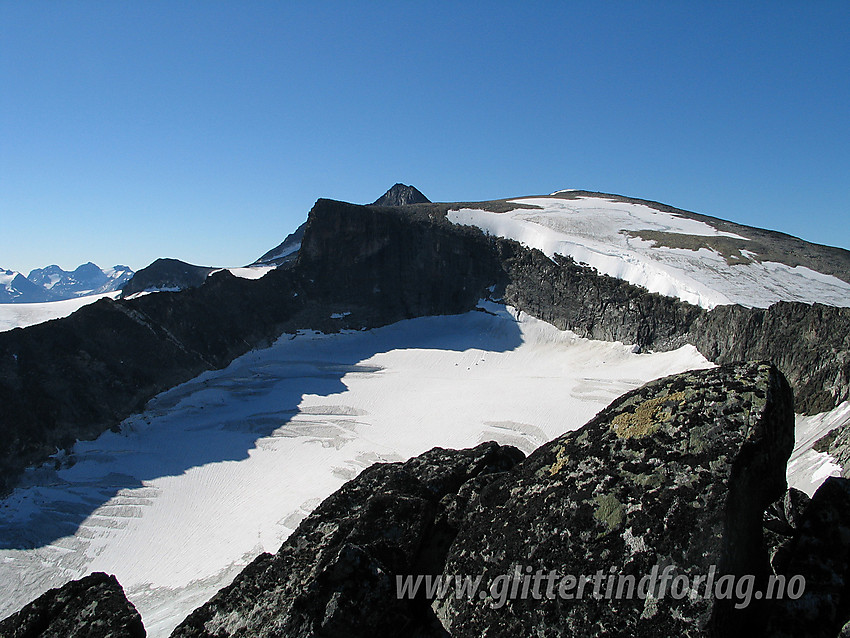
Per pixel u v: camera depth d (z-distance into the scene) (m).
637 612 7.02
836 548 7.43
